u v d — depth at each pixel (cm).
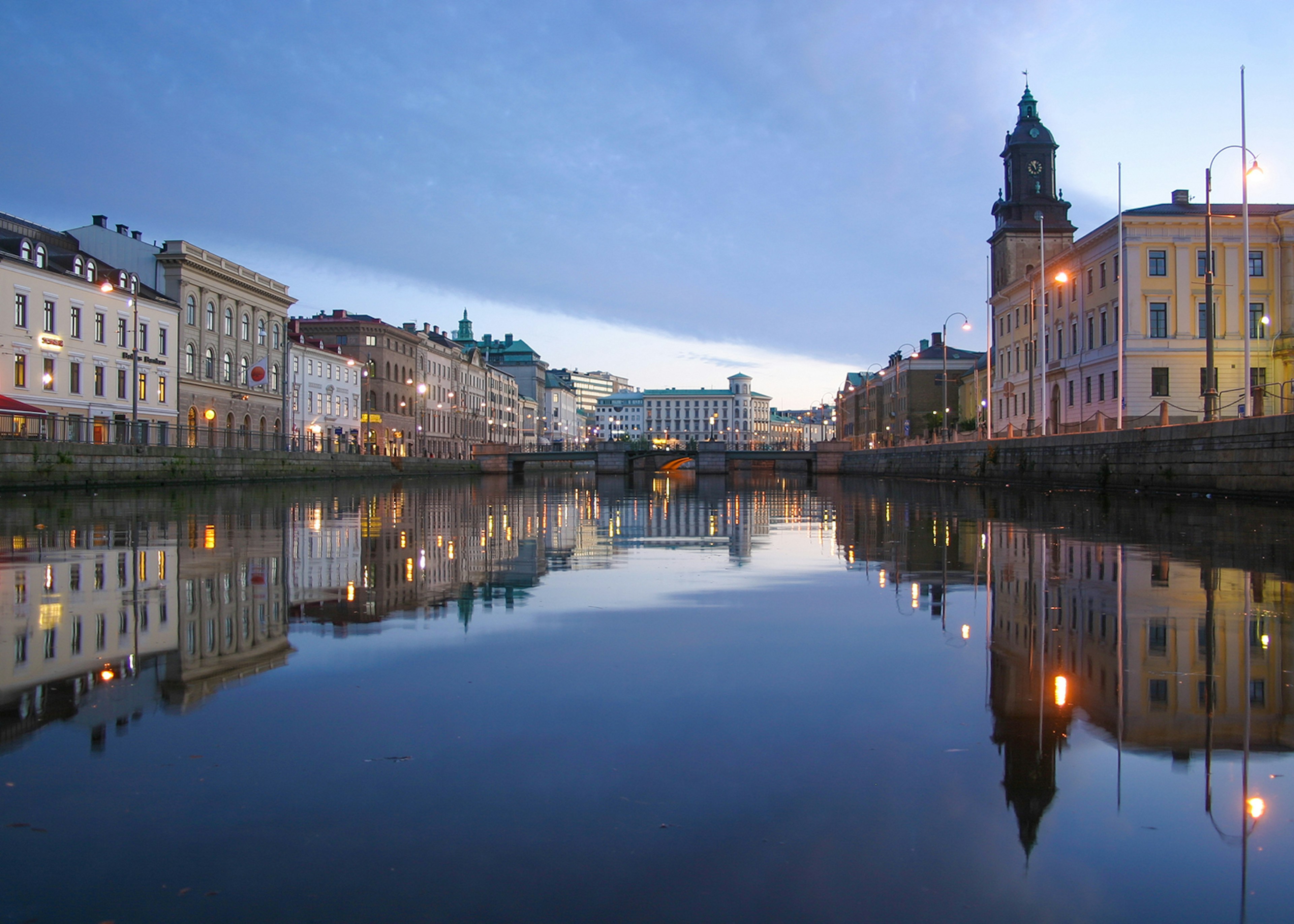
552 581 1085
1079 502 2742
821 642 718
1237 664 634
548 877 326
